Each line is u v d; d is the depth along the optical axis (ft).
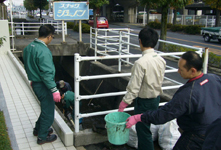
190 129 7.22
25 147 11.03
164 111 7.18
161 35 41.42
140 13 153.58
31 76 10.31
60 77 47.09
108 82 25.72
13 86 20.93
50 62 10.07
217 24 75.92
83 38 58.08
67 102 16.47
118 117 10.19
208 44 52.95
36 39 10.44
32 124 13.51
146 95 9.15
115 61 32.63
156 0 37.50
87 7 37.68
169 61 34.42
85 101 29.78
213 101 6.93
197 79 7.16
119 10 159.94
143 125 9.37
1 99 17.20
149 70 8.80
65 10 36.83
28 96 18.48
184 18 94.99
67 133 11.17
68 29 86.28
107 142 11.69
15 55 33.30
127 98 8.89
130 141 11.61
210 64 31.78
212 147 5.13
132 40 56.34
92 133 11.47
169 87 14.32
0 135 11.30
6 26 35.09
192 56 7.07
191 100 6.82
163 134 11.27
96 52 31.04
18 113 15.08
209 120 6.87
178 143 7.48
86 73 34.45
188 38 64.90
